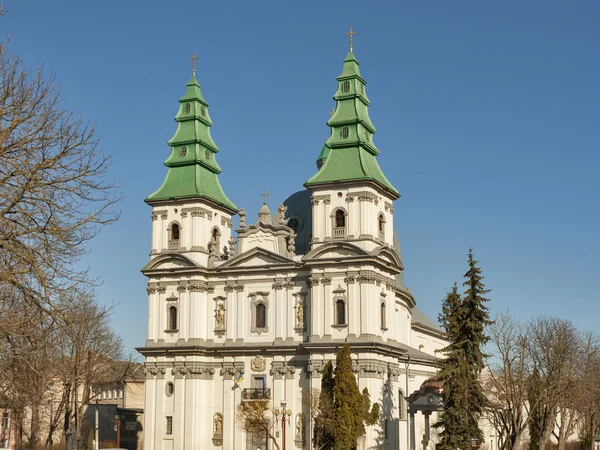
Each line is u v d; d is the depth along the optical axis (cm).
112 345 10944
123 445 12525
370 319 9162
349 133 9744
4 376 3350
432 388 9431
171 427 9788
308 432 9212
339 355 8312
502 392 10494
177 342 9900
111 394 15100
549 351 9756
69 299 3391
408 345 11025
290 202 11050
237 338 9794
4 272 3106
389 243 9881
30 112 3272
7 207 3175
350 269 9288
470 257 8306
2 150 3148
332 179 9544
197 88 10706
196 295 9944
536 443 9919
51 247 3231
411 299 10981
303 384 9394
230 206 10756
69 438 8019
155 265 10162
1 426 8050
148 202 10406
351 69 9862
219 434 9694
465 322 8144
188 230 10206
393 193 9981
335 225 9538
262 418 9112
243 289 9894
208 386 9838
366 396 8488
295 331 9544
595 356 11650
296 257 9781
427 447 10681
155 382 9938
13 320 3153
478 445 8131
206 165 10575
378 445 8912
